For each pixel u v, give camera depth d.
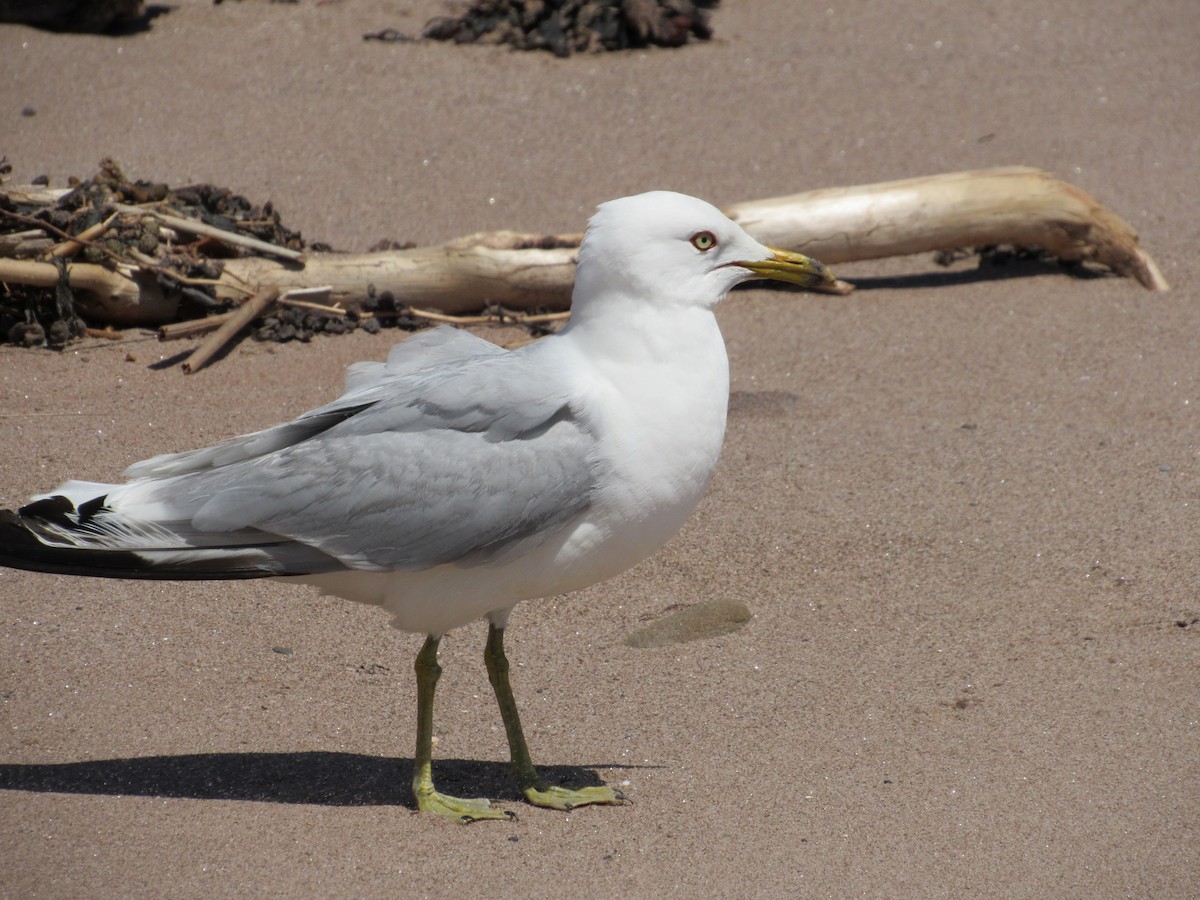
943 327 15.53
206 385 13.38
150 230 14.58
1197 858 7.51
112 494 7.78
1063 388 13.92
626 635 10.09
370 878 7.23
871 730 8.84
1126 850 7.58
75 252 14.34
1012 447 12.67
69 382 13.29
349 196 17.97
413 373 8.16
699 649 9.88
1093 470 12.21
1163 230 17.67
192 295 14.43
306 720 8.84
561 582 7.90
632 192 18.34
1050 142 20.08
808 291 16.64
